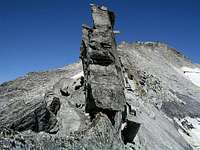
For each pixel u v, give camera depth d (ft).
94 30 101.50
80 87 111.86
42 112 84.99
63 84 113.29
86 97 97.30
